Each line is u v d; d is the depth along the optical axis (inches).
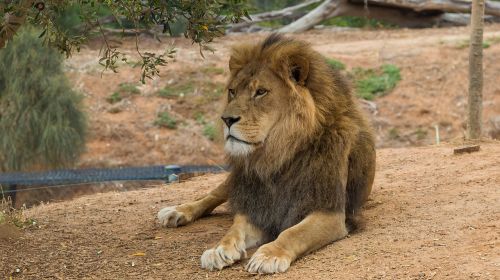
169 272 343.9
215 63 1307.8
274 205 365.7
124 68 1288.1
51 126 1040.2
